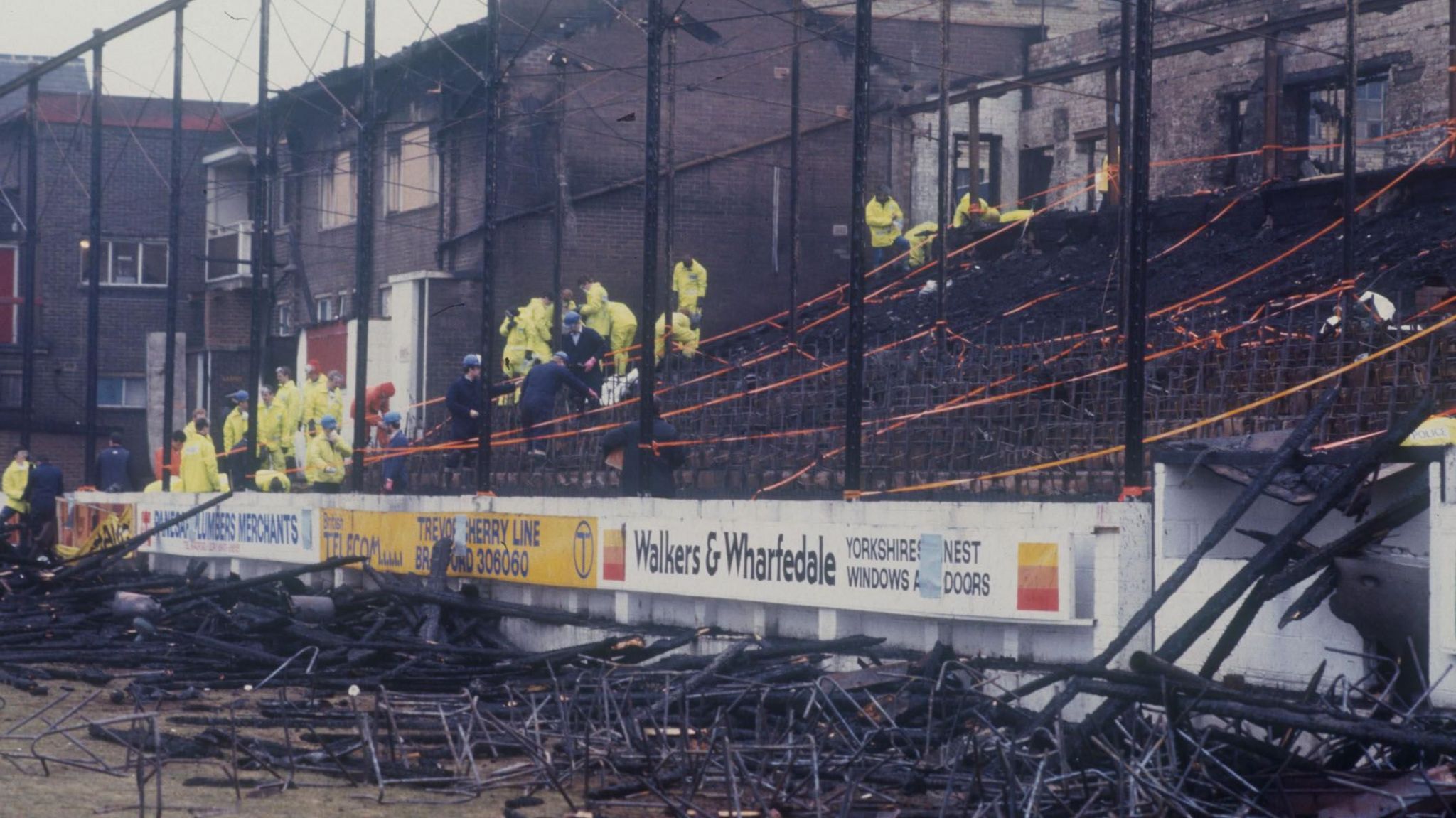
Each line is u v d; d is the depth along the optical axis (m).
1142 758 16.64
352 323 67.69
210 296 82.00
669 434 32.47
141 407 91.81
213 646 28.97
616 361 57.28
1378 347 31.83
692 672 24.61
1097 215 60.16
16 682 27.39
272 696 26.05
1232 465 20.77
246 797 17.61
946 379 40.47
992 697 19.53
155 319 91.44
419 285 64.81
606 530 29.91
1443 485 17.84
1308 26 59.69
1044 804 16.17
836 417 42.84
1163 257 55.94
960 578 22.56
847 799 16.12
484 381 35.62
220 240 87.81
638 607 29.45
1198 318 42.91
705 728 21.17
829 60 71.00
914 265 67.19
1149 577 20.98
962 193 76.25
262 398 57.38
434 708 23.77
